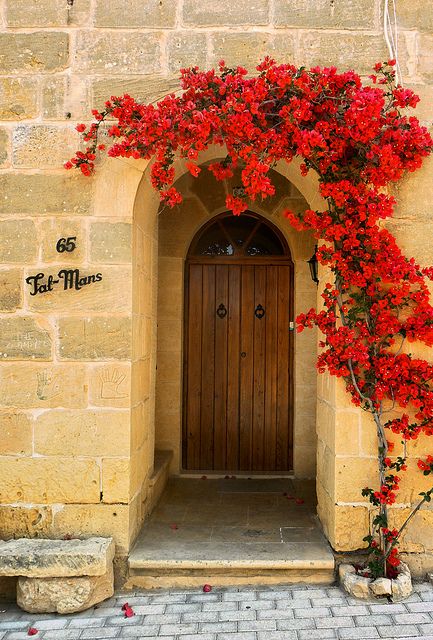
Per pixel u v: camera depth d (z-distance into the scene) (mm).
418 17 3371
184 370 5160
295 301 4992
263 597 3146
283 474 5078
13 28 3406
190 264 5152
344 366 3207
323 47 3369
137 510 3588
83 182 3355
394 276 3092
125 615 2980
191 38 3383
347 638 2732
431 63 3357
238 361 5141
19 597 3053
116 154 3066
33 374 3334
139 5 3387
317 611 2977
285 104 3127
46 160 3367
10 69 3396
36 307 3344
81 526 3295
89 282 3340
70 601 3000
